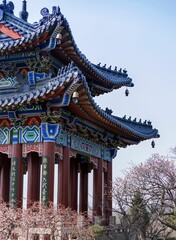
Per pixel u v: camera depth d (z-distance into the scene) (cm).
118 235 3038
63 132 2822
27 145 2688
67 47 2725
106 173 3716
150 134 3919
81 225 2527
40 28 2525
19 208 2353
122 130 3400
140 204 3023
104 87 3631
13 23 2889
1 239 2012
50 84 2428
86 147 3231
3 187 3275
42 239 2189
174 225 3184
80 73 2259
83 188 3588
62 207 2516
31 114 2641
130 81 3900
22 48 2673
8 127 2752
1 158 3319
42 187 2553
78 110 2706
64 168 2806
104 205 3444
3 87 2817
